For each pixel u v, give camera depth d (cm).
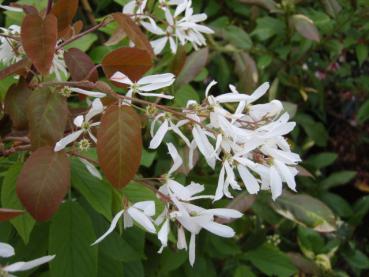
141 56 20
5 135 21
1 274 15
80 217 22
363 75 59
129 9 26
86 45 30
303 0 41
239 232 37
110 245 25
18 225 20
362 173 62
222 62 43
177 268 32
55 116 18
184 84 31
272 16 47
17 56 24
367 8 45
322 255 44
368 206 49
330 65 54
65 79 25
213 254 34
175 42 27
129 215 19
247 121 19
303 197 35
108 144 16
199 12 44
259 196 35
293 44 46
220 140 18
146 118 20
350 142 62
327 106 59
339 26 46
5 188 20
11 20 32
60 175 17
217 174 34
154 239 29
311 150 61
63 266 22
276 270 35
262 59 43
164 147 32
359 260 48
